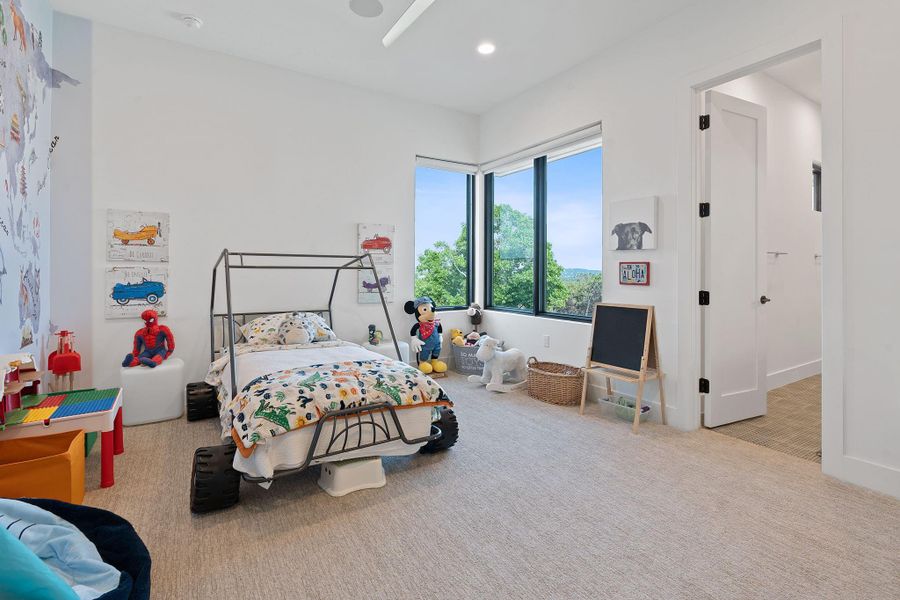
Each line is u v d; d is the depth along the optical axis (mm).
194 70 3734
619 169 3613
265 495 2252
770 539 1867
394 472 2512
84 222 3361
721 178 3191
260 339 3648
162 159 3629
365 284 4605
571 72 4062
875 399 2266
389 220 4734
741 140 3307
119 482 2373
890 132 2188
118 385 3498
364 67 4098
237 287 3977
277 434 1987
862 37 2266
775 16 2619
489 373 4480
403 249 4836
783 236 4355
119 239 3480
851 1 2301
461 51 3791
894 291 2193
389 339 4727
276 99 4094
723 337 3230
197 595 1540
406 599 1531
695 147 3113
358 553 1780
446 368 4895
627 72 3547
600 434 3096
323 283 4387
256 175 4023
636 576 1645
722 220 3207
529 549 1811
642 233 3385
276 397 2094
